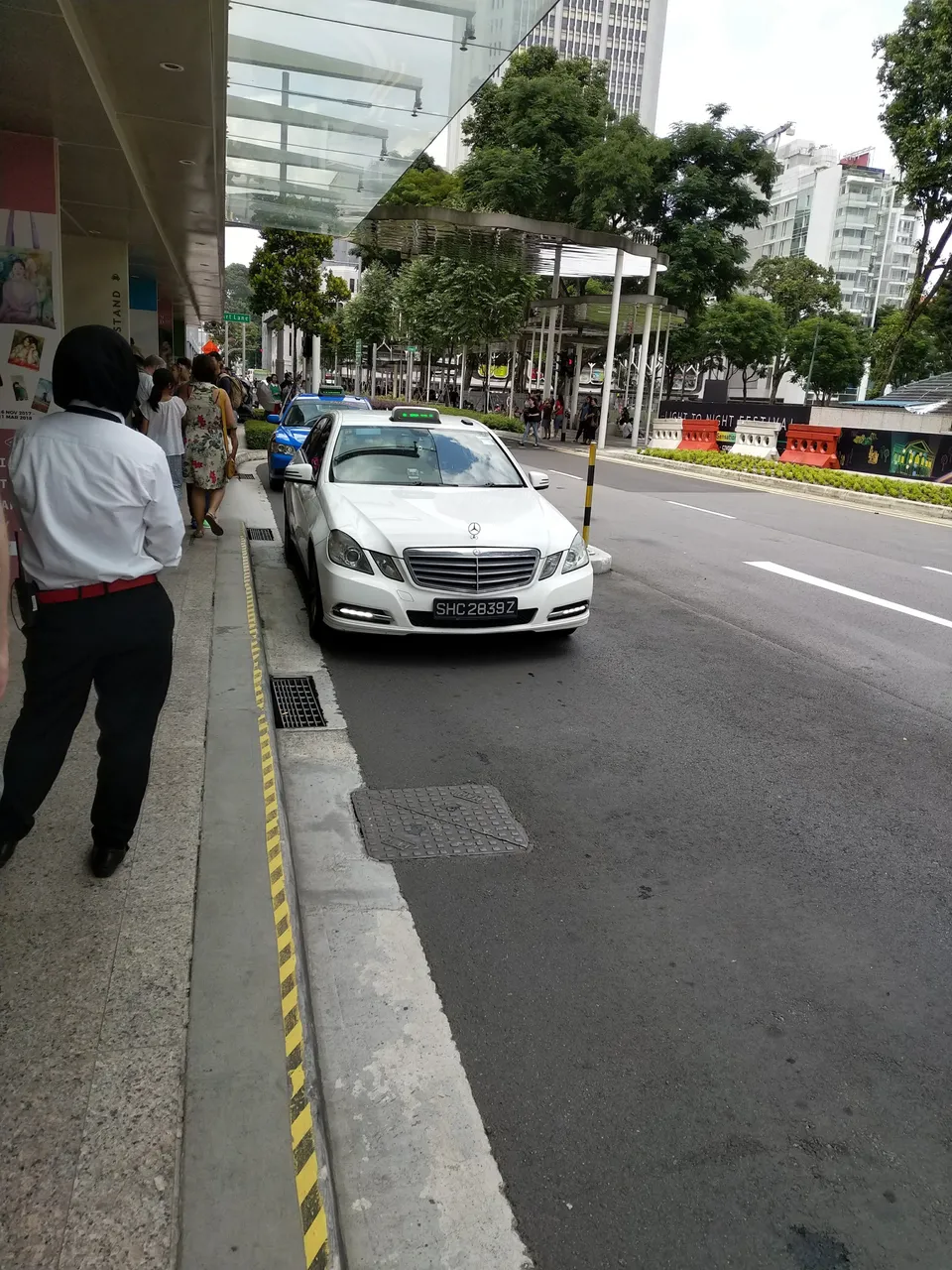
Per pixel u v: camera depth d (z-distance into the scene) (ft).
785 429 91.71
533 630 20.59
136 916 9.61
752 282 262.47
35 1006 8.18
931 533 46.93
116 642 9.34
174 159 32.55
